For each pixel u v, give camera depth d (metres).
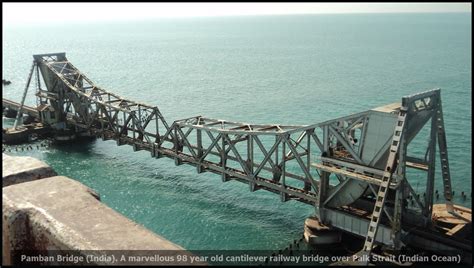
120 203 46.66
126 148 67.81
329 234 35.94
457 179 50.25
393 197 35.03
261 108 89.88
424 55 180.75
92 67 168.88
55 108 72.25
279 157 59.47
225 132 44.50
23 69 164.75
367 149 33.66
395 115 31.75
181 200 46.78
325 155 36.44
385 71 136.88
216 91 110.88
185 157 51.12
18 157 9.62
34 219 7.14
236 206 44.81
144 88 119.06
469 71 131.88
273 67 156.12
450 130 68.56
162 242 6.60
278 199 46.25
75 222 6.96
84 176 55.78
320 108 88.12
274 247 36.41
